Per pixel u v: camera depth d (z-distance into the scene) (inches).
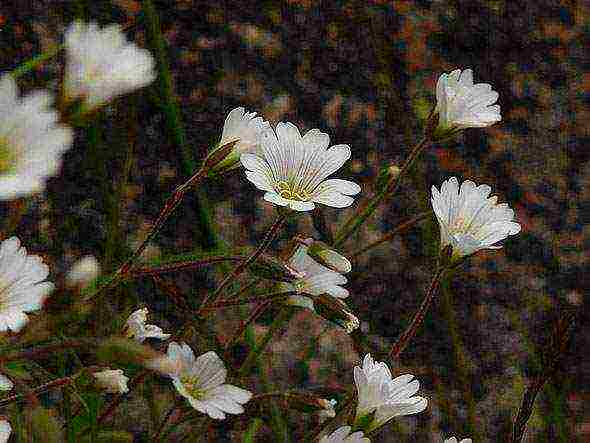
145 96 16.0
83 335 12.3
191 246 15.7
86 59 9.3
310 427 15.0
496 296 16.7
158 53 13.4
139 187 15.9
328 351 15.6
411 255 16.6
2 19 16.3
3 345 9.7
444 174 17.2
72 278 9.4
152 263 12.1
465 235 11.7
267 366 15.3
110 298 13.4
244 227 16.1
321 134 11.5
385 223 16.7
